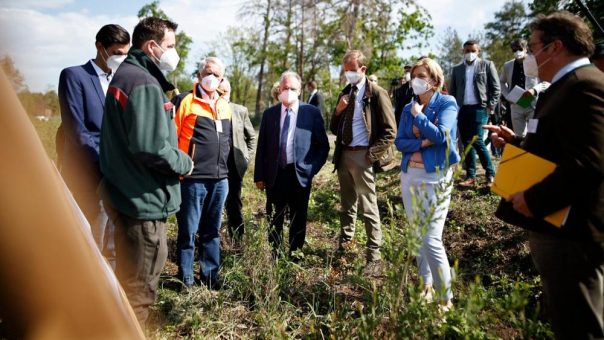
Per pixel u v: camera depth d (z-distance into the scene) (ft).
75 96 12.32
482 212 18.65
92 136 12.55
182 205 13.00
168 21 9.71
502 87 23.75
